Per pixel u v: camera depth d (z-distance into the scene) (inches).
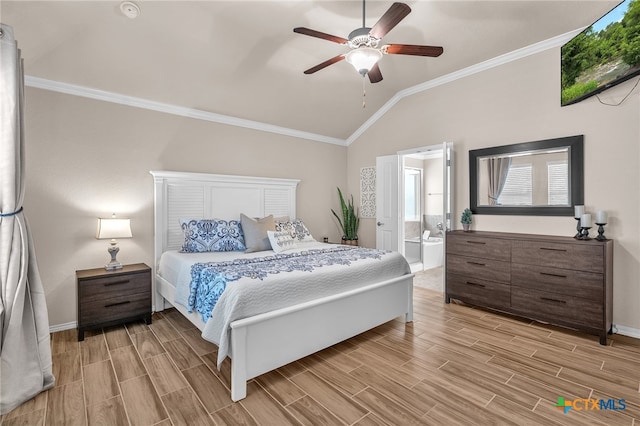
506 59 135.5
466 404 70.5
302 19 106.4
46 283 112.9
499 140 139.0
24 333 75.9
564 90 114.9
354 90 165.5
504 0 102.2
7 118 73.6
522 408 68.8
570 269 106.6
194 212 147.3
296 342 84.8
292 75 142.6
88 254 121.1
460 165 153.4
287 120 177.5
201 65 124.4
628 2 88.0
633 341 102.1
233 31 110.4
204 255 123.1
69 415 67.7
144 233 134.6
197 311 92.2
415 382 79.7
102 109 124.3
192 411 69.1
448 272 144.1
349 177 217.5
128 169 130.5
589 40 102.6
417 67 148.3
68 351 97.9
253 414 68.0
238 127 165.6
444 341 104.2
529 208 130.6
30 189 110.0
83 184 120.1
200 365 89.4
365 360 91.7
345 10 102.6
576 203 117.1
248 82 140.3
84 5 91.2
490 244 128.3
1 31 71.8
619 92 107.3
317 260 106.6
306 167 196.2
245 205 164.2
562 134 120.6
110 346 101.5
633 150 105.0
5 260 73.0
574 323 105.8
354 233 206.7
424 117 167.8
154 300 135.7
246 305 74.7
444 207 147.7
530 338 105.7
